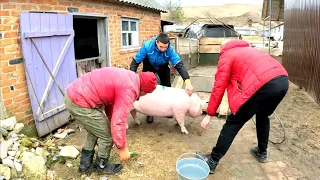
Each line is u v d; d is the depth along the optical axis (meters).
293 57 8.49
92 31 8.20
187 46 8.44
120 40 6.80
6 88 3.65
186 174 3.03
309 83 6.84
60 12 4.59
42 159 3.21
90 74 2.87
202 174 2.99
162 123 4.87
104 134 2.99
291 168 3.40
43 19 4.03
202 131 4.51
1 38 3.54
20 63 3.82
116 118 2.73
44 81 4.11
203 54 9.74
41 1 4.17
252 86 2.81
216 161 3.22
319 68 6.04
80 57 8.15
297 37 8.03
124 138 2.81
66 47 4.54
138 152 3.76
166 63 4.66
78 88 2.79
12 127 3.51
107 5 6.07
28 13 3.77
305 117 5.26
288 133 4.46
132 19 7.44
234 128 3.09
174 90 4.30
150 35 8.76
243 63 2.92
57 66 4.34
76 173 3.25
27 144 3.53
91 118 2.85
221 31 10.80
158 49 4.27
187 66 8.47
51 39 4.21
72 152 3.57
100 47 6.24
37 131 4.05
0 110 3.59
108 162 3.46
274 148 3.94
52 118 4.32
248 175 3.24
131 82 2.78
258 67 2.84
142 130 4.55
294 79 8.36
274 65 2.87
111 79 2.76
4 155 3.02
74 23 8.22
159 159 3.59
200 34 10.41
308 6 6.92
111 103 2.94
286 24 9.64
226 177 3.20
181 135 4.35
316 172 3.32
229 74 3.03
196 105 4.30
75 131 4.45
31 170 3.02
